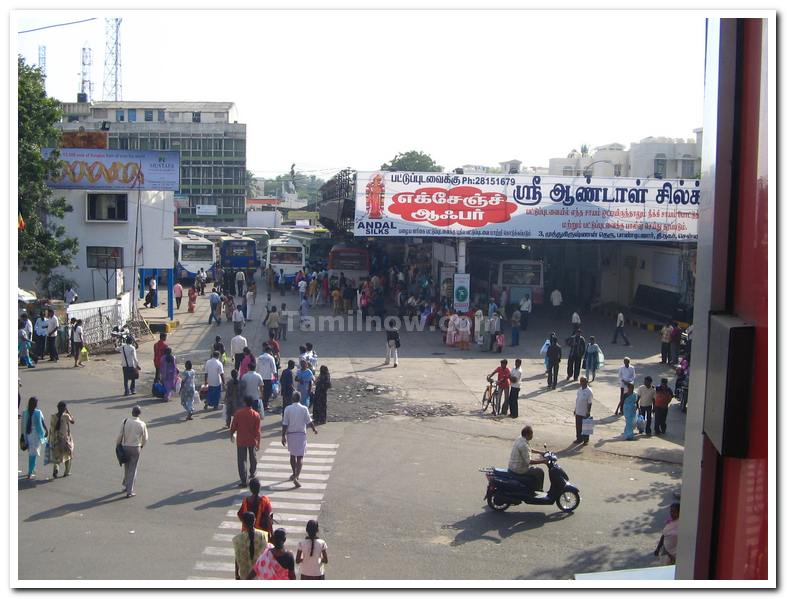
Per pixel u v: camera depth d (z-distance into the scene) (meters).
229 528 11.33
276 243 47.19
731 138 3.05
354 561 10.33
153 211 33.09
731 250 3.07
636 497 13.51
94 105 76.25
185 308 38.44
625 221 32.12
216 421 17.88
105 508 12.07
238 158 74.00
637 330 34.09
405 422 18.58
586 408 17.00
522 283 37.69
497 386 19.64
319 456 15.47
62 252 31.39
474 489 13.70
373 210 30.98
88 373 22.78
